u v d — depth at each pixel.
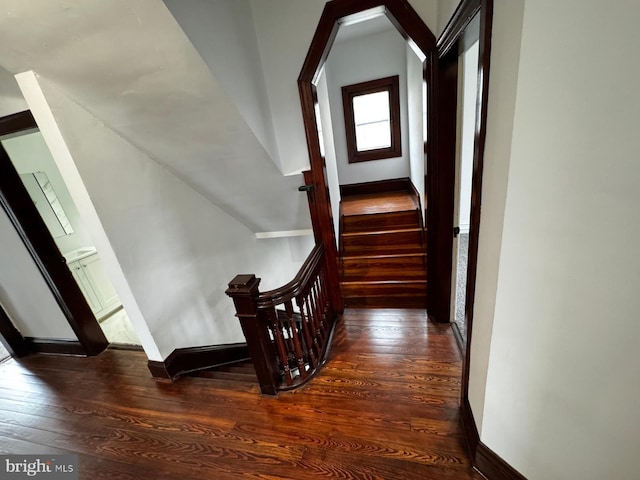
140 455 1.57
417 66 2.78
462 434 1.42
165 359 2.08
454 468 1.29
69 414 1.94
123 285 1.83
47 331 2.64
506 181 0.81
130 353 2.55
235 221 2.79
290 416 1.66
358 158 4.36
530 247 0.81
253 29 1.74
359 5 1.64
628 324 0.72
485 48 0.88
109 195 1.69
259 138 1.75
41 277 2.39
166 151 1.84
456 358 1.94
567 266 0.76
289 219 2.77
